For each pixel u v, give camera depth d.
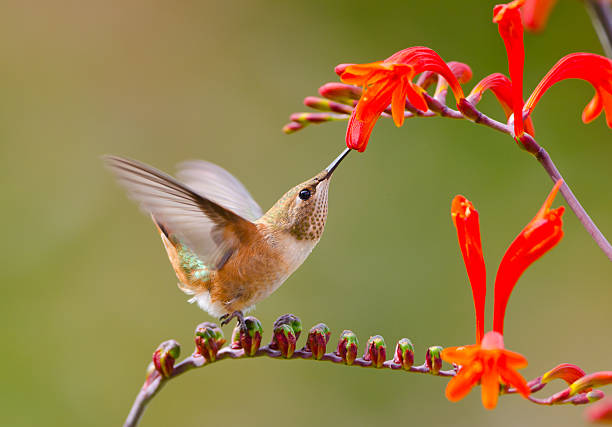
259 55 12.47
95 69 12.22
